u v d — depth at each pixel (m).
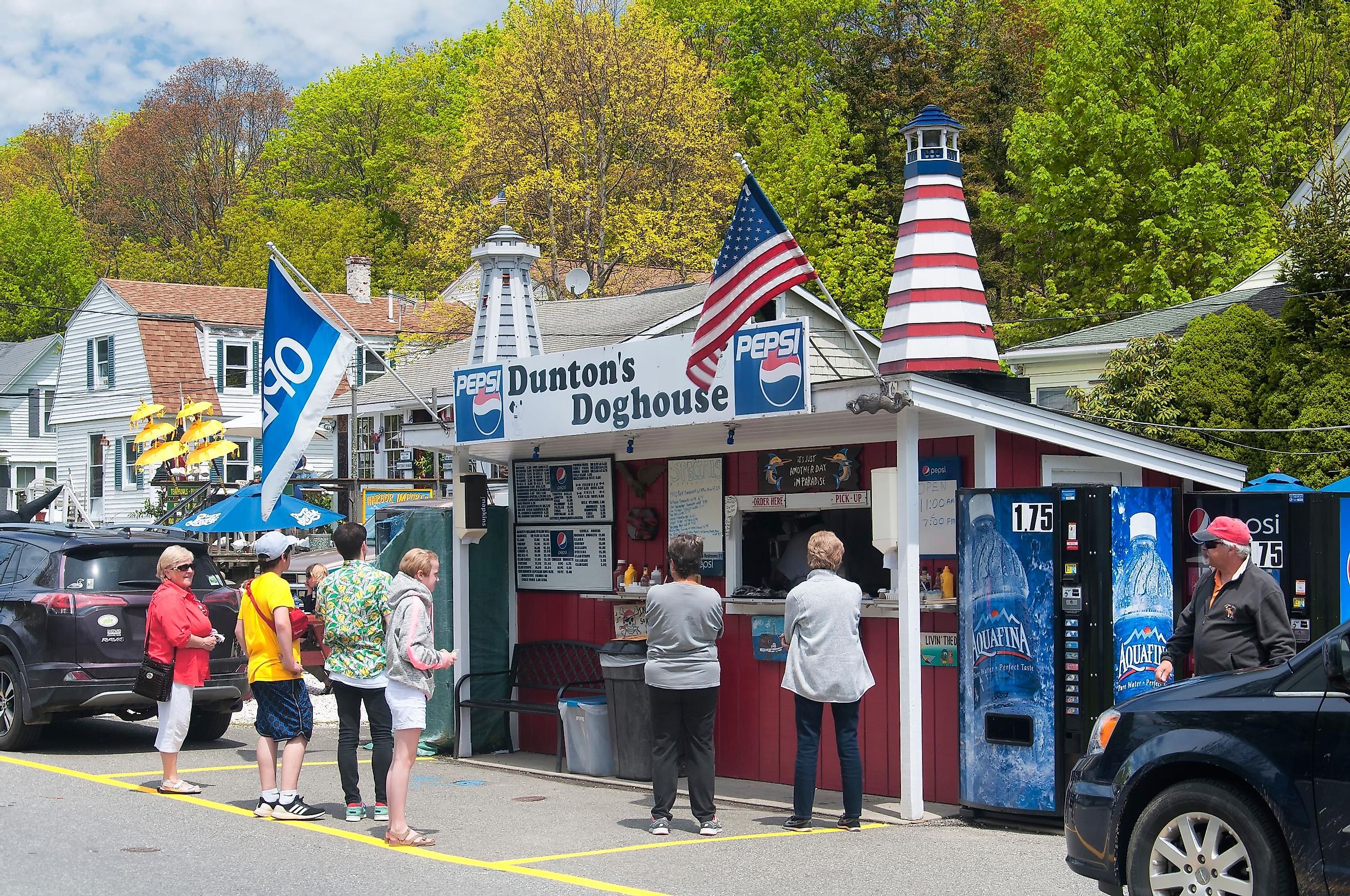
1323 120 32.91
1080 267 31.88
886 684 10.02
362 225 62.25
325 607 8.82
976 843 8.30
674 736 8.70
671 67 38.44
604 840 8.44
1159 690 6.44
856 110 42.28
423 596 8.29
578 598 12.36
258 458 40.34
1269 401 17.62
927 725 9.73
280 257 12.42
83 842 8.09
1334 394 16.73
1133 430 18.23
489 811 9.52
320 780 10.69
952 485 9.79
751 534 11.23
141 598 12.19
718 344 9.49
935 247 12.21
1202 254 28.59
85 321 42.69
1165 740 6.11
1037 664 8.66
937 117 12.45
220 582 12.97
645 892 6.98
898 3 48.25
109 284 41.34
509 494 12.96
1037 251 32.91
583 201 37.25
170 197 70.19
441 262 39.88
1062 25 32.88
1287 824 5.66
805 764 8.77
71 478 43.19
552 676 12.45
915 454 9.17
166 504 28.11
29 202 64.94
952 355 12.02
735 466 11.16
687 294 27.56
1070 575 8.59
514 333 22.11
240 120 71.50
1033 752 8.64
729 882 7.25
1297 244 17.73
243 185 70.38
